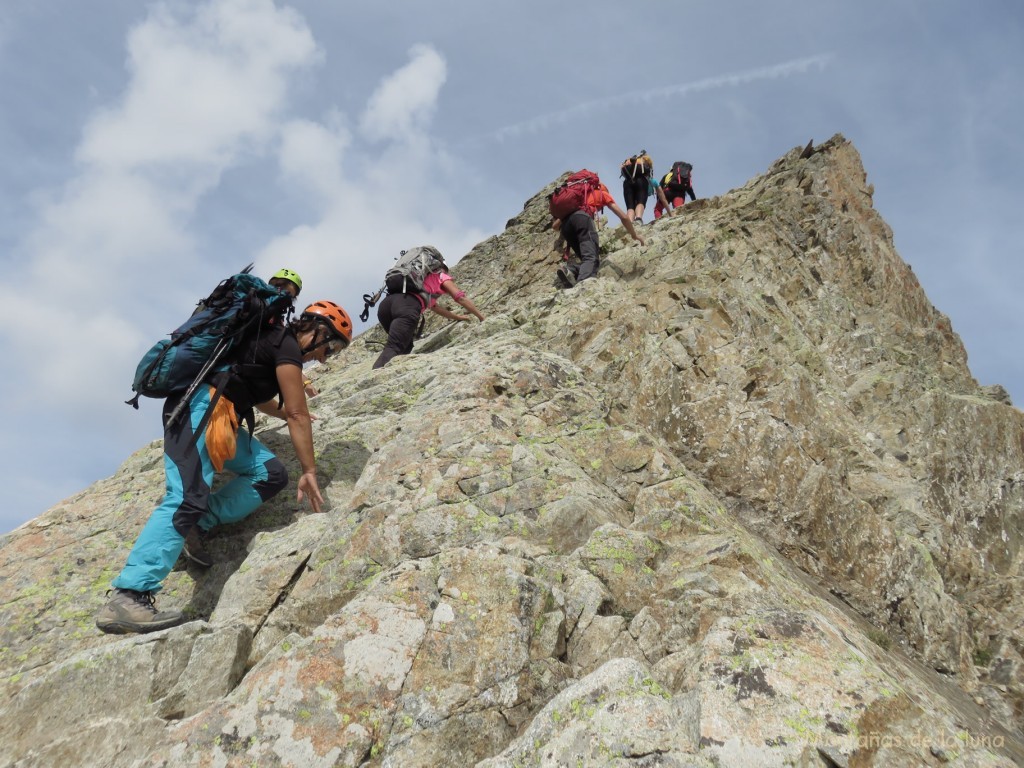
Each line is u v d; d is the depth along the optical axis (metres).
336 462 6.73
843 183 14.63
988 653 7.02
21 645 5.11
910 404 9.84
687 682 3.57
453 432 6.03
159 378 5.32
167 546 4.92
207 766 3.66
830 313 11.63
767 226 12.34
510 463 5.71
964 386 11.52
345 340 6.30
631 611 4.64
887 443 9.31
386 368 8.68
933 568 7.22
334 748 3.70
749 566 4.78
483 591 4.31
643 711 3.39
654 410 7.71
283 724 3.77
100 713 4.17
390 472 5.77
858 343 11.23
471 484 5.53
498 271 16.62
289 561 5.26
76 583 5.59
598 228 14.62
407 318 10.14
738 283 10.56
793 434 7.49
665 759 3.15
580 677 4.24
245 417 5.74
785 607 4.42
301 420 5.47
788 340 9.95
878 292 12.77
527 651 4.12
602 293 9.80
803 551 6.89
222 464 5.29
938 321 14.23
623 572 4.78
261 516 6.12
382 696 3.89
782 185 14.23
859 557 6.98
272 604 5.10
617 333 8.47
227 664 4.45
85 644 5.08
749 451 7.27
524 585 4.33
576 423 6.52
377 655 4.02
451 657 4.05
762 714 3.24
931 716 3.31
